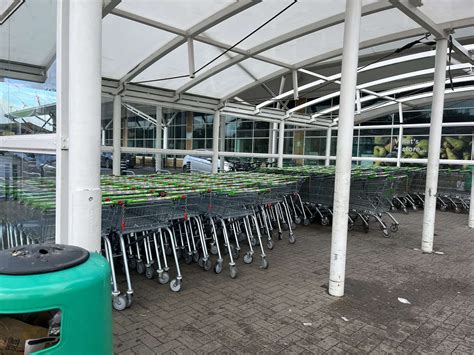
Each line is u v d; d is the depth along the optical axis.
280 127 10.62
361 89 10.63
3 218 4.18
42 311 1.39
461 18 5.38
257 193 5.29
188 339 3.12
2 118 4.29
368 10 4.85
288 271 4.95
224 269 4.98
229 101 8.85
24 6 3.65
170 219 4.40
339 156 4.07
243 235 6.36
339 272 4.11
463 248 6.51
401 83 12.52
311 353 2.96
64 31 2.43
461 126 12.03
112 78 6.80
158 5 4.68
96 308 1.48
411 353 3.01
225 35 5.72
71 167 2.38
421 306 3.94
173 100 7.83
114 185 4.98
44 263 1.48
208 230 5.89
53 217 3.19
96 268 1.55
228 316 3.56
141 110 8.55
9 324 1.47
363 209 7.48
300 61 7.03
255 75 7.62
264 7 4.95
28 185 3.60
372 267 5.27
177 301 3.89
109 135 7.36
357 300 4.04
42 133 3.10
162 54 5.83
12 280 1.36
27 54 3.50
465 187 10.62
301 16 5.20
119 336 3.14
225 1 4.61
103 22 5.04
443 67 5.83
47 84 2.98
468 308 3.93
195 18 5.03
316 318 3.57
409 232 7.73
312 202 8.04
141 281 4.46
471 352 3.05
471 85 11.51
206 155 8.72
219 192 4.83
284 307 3.80
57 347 1.38
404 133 13.73
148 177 6.46
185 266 5.09
